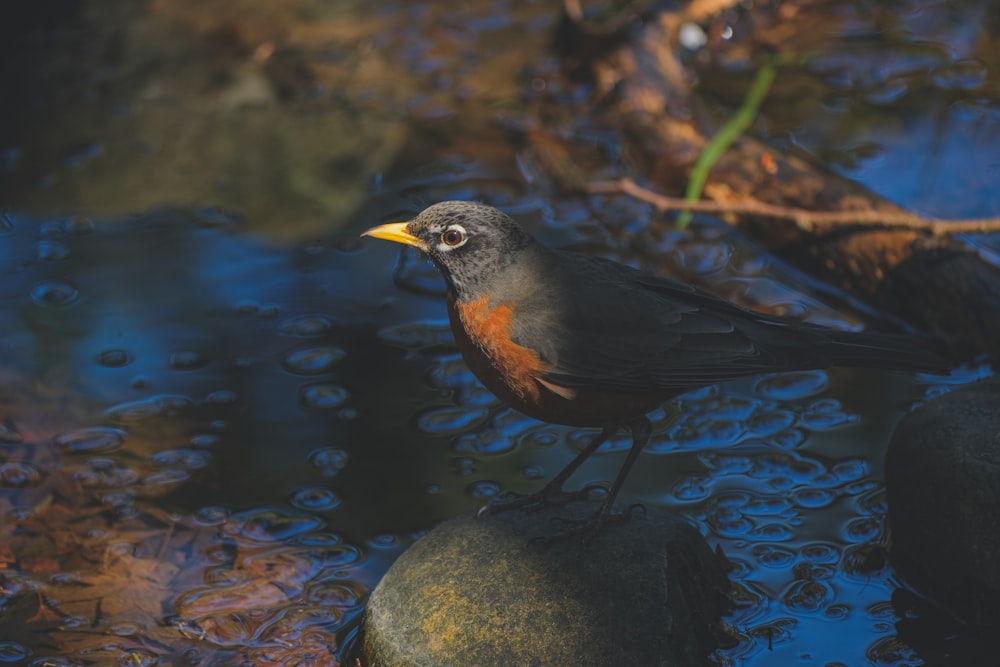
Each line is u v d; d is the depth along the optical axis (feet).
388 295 37.65
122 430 31.94
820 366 25.95
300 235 40.40
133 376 33.94
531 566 24.75
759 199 39.50
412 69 49.06
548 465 30.86
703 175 39.58
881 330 35.99
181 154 43.83
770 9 50.42
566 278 26.53
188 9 52.60
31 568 27.43
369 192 42.14
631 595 24.04
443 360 34.83
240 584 27.12
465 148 44.50
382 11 53.31
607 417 26.40
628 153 43.91
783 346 26.14
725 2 48.60
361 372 34.32
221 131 45.03
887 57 48.19
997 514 24.54
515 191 42.22
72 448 31.22
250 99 46.96
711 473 30.27
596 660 23.17
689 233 40.55
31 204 41.52
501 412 32.94
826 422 31.96
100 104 46.52
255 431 32.01
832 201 38.24
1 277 37.99
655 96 44.65
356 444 31.58
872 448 30.83
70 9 52.08
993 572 24.62
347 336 35.81
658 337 25.93
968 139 42.29
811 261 38.22
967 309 34.50
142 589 26.89
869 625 25.46
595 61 47.03
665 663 23.30
